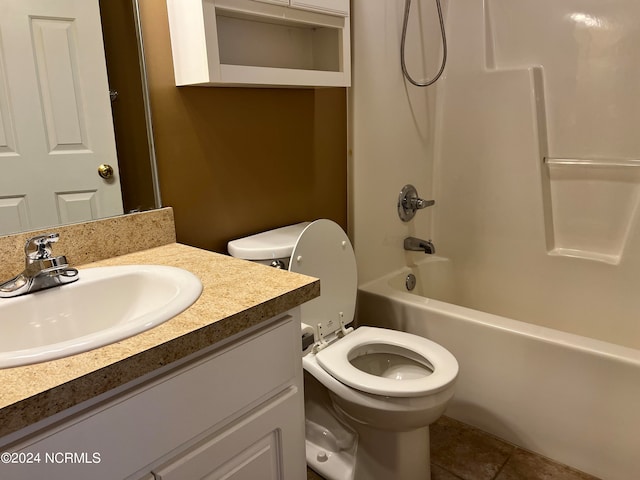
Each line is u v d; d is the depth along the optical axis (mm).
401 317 1891
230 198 1505
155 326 777
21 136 1060
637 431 1403
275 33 1513
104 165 1198
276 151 1620
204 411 814
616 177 1916
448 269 2391
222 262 1144
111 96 1188
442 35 2074
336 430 1590
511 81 2057
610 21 1838
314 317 1493
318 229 1482
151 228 1286
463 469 1583
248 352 876
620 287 1931
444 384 1298
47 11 1066
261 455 943
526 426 1635
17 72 1038
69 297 983
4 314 896
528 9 2002
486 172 2199
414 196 2225
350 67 1683
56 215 1133
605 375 1430
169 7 1258
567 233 2076
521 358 1596
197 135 1386
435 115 2289
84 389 642
